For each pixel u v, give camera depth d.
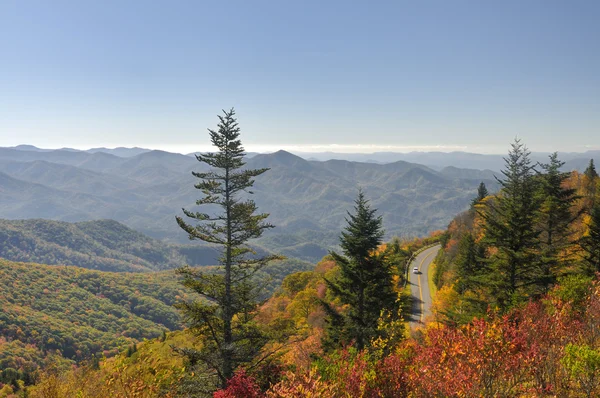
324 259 85.00
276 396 6.43
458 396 5.96
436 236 104.31
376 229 22.28
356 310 22.33
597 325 7.82
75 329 176.25
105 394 9.17
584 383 5.80
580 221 33.25
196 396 15.49
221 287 20.09
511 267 20.02
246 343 19.38
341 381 6.75
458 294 35.50
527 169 20.91
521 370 6.17
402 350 8.91
